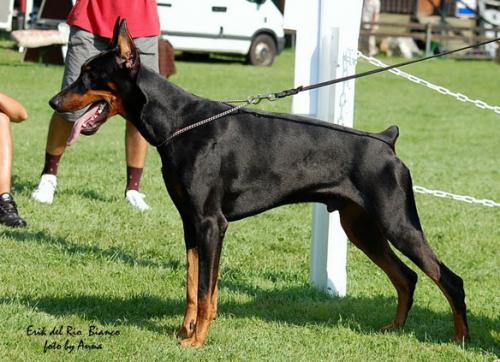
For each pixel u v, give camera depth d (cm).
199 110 825
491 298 1063
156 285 1026
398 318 916
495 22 4894
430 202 1636
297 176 832
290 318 941
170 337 848
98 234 1241
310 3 999
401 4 4859
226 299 996
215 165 809
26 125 2275
